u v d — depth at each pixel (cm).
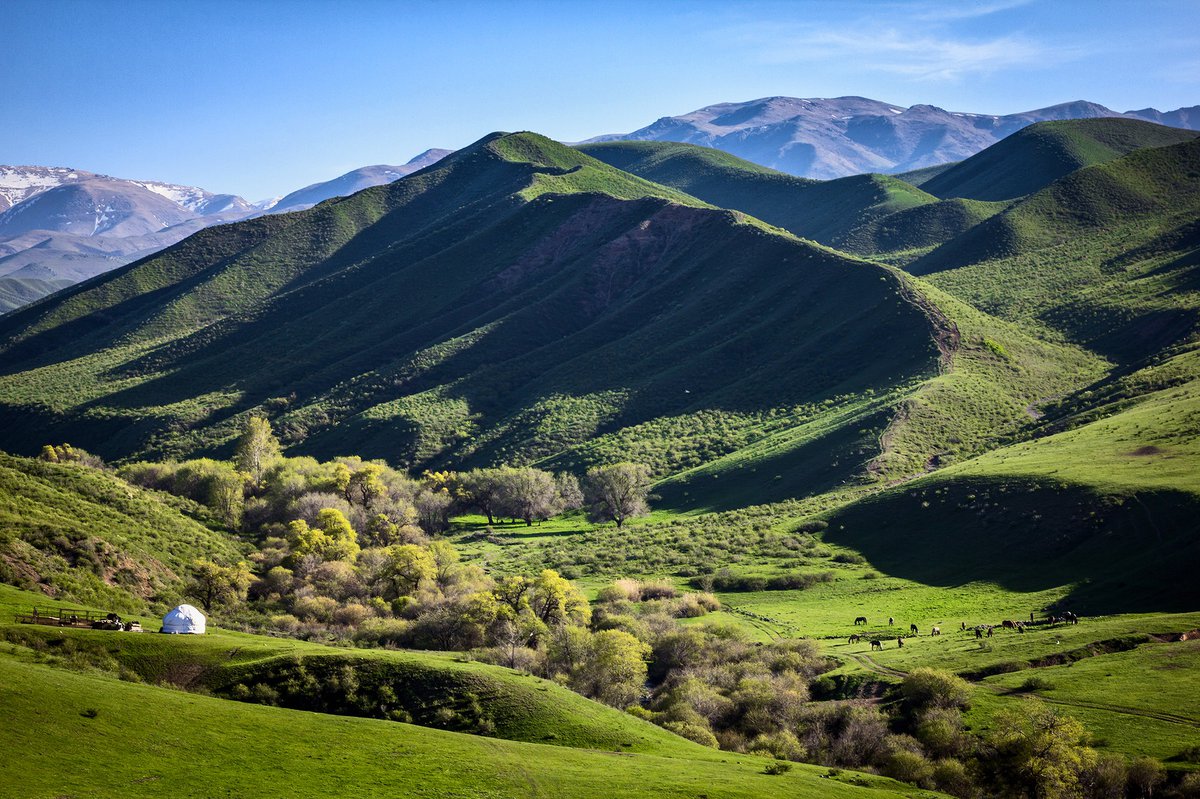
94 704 4662
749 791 4759
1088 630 7812
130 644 6219
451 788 4475
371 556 11825
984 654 7606
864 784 5406
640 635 9119
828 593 10956
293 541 12238
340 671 6297
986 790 5700
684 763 5406
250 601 10350
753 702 7244
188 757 4381
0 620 6262
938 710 6525
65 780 3875
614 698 7538
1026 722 5891
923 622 9362
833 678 7681
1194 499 9906
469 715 6041
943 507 12500
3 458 11631
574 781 4781
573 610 9519
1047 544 10631
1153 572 9088
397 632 9088
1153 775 5294
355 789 4319
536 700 6281
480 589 10762
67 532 9131
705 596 10781
